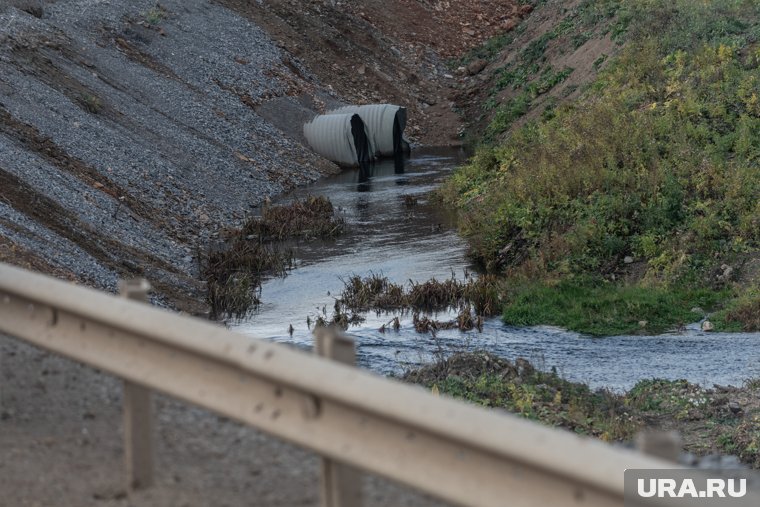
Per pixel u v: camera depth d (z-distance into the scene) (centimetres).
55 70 6050
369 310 3738
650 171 4384
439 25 10094
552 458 693
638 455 671
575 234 4112
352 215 5619
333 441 824
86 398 1247
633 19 6869
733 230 4019
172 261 4391
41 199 3988
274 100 7906
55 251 3544
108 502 984
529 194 4594
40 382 1293
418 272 4272
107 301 1014
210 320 3666
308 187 6719
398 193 6256
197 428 1152
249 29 8669
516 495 724
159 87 6925
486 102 8525
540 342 3319
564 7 8888
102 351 1027
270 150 7106
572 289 3806
